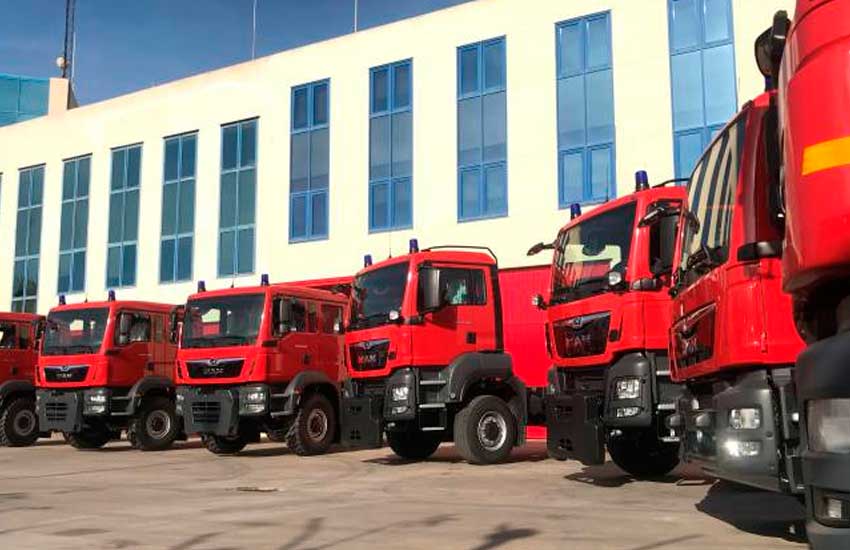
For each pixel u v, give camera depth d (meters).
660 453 10.58
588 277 9.84
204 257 25.42
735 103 17.89
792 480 5.06
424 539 6.75
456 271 12.90
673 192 9.30
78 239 28.53
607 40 19.39
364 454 15.70
